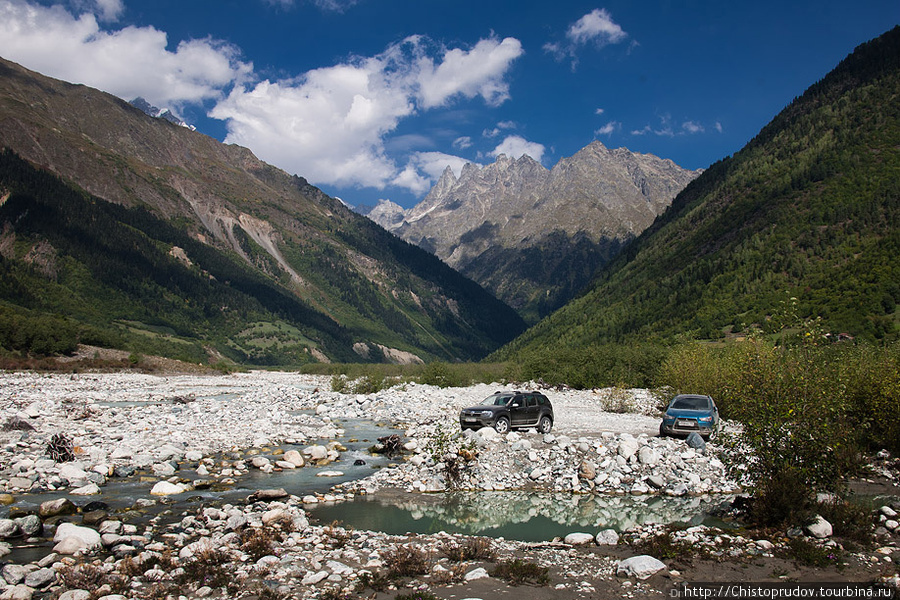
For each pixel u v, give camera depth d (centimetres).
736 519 1438
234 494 1619
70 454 1911
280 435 2672
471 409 2548
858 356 2508
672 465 1948
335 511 1514
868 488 1714
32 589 866
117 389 5628
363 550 1146
